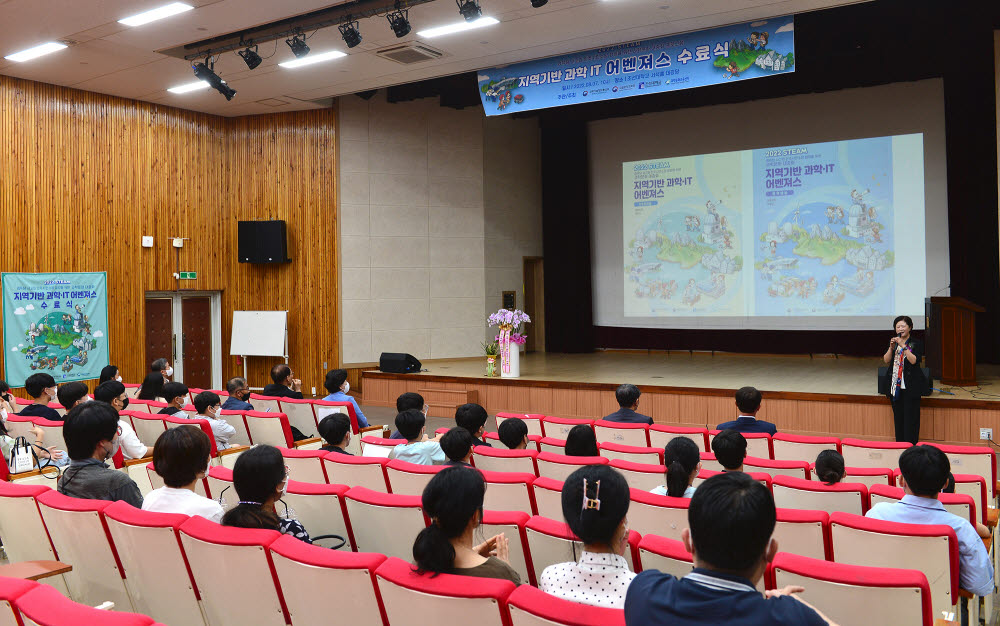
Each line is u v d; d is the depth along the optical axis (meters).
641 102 15.78
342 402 7.27
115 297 12.82
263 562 2.59
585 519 2.10
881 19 11.32
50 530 3.27
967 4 10.74
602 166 16.78
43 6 8.80
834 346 14.68
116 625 1.82
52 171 12.05
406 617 2.22
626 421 6.70
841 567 2.27
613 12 9.34
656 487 4.07
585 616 1.84
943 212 13.43
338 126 14.23
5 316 11.46
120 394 5.59
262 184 14.50
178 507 3.12
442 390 12.63
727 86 14.81
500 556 2.51
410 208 15.05
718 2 9.00
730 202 15.13
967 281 13.50
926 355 10.52
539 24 9.75
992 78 13.05
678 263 15.71
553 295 17.62
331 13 9.60
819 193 14.32
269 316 14.12
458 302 15.59
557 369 13.68
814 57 12.35
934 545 2.81
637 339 16.62
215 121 14.36
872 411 9.44
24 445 4.55
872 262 13.91
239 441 6.65
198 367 14.20
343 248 14.29
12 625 2.12
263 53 10.95
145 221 13.25
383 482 4.36
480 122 15.95
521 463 4.77
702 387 10.55
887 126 13.79
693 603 1.51
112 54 10.62
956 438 8.91
